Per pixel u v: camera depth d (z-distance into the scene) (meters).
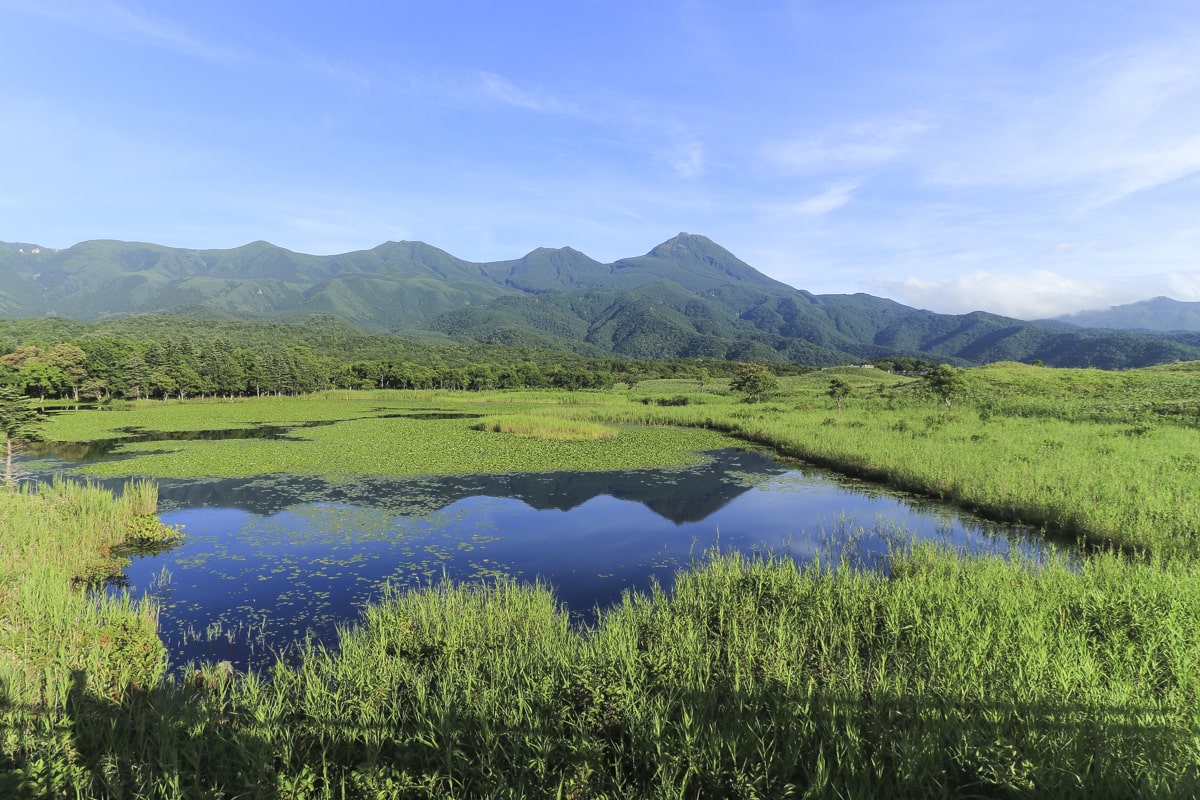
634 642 10.04
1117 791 6.07
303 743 7.69
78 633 10.24
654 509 24.53
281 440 43.78
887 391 79.31
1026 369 83.31
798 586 12.80
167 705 8.41
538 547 19.39
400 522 22.12
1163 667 8.70
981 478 23.53
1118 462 23.80
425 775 6.88
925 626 10.34
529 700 8.14
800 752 7.10
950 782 6.71
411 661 10.24
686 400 85.62
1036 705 7.36
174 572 16.64
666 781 6.54
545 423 51.16
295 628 13.10
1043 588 11.60
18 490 23.75
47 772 6.55
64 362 84.12
